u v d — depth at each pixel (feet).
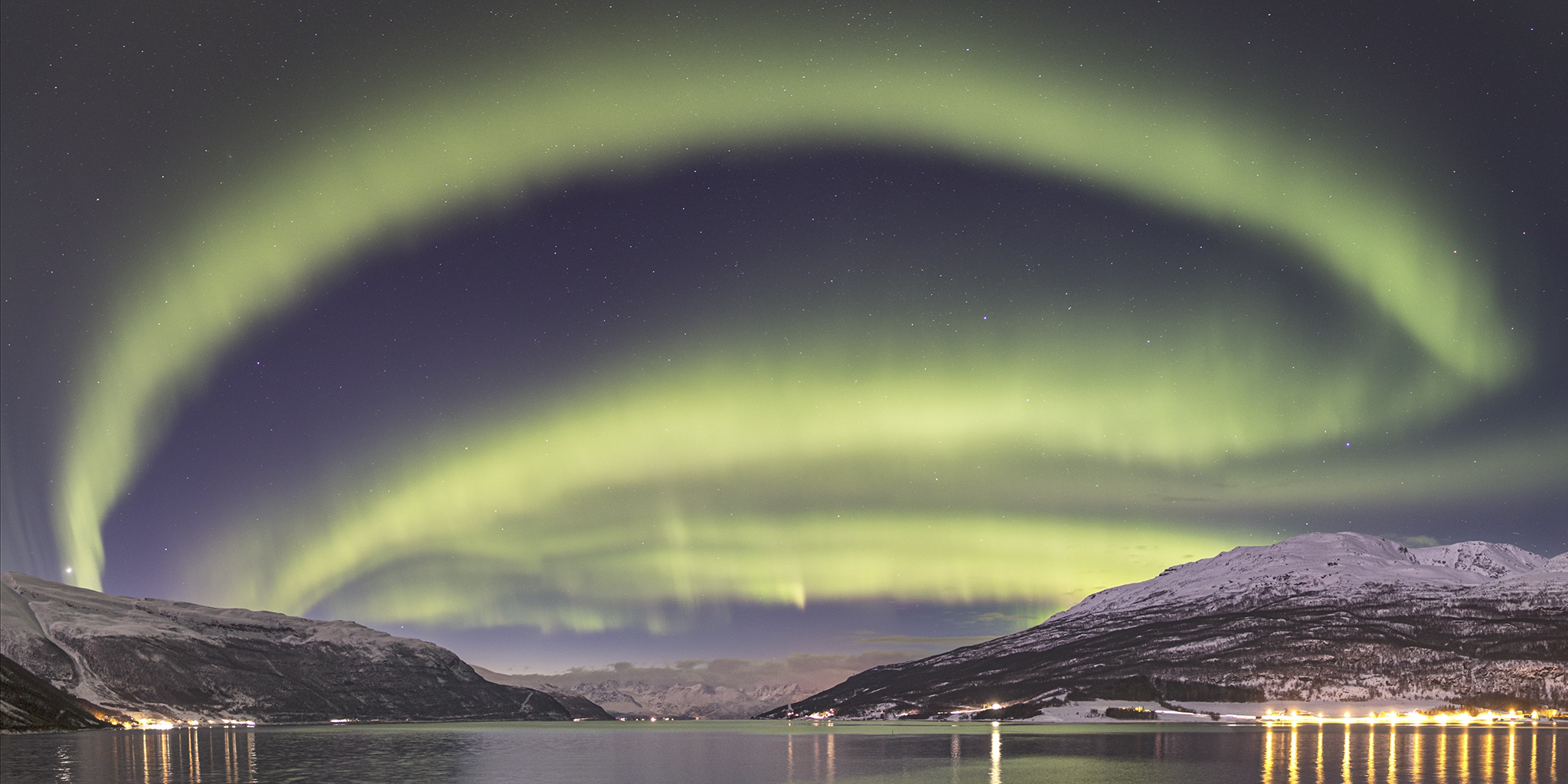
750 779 504.43
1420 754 595.06
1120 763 568.82
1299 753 618.03
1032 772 520.83
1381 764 527.40
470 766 598.75
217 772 548.31
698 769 564.30
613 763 620.49
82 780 497.87
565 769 574.97
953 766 561.84
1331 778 459.32
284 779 500.74
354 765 603.67
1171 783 446.60
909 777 501.15
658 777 517.14
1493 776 461.78
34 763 619.67
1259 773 490.90
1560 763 525.34
